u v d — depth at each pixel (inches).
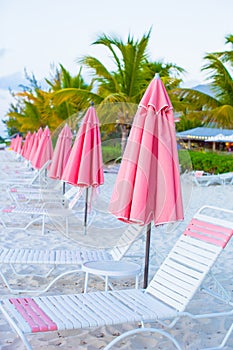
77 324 98.0
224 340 119.7
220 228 130.8
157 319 108.5
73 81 984.9
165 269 133.5
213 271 192.7
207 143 1082.1
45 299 115.0
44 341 120.1
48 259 152.9
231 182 558.3
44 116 1034.1
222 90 705.0
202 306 152.6
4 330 124.3
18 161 851.4
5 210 253.6
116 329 130.5
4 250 163.3
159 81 131.6
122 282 175.2
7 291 156.7
